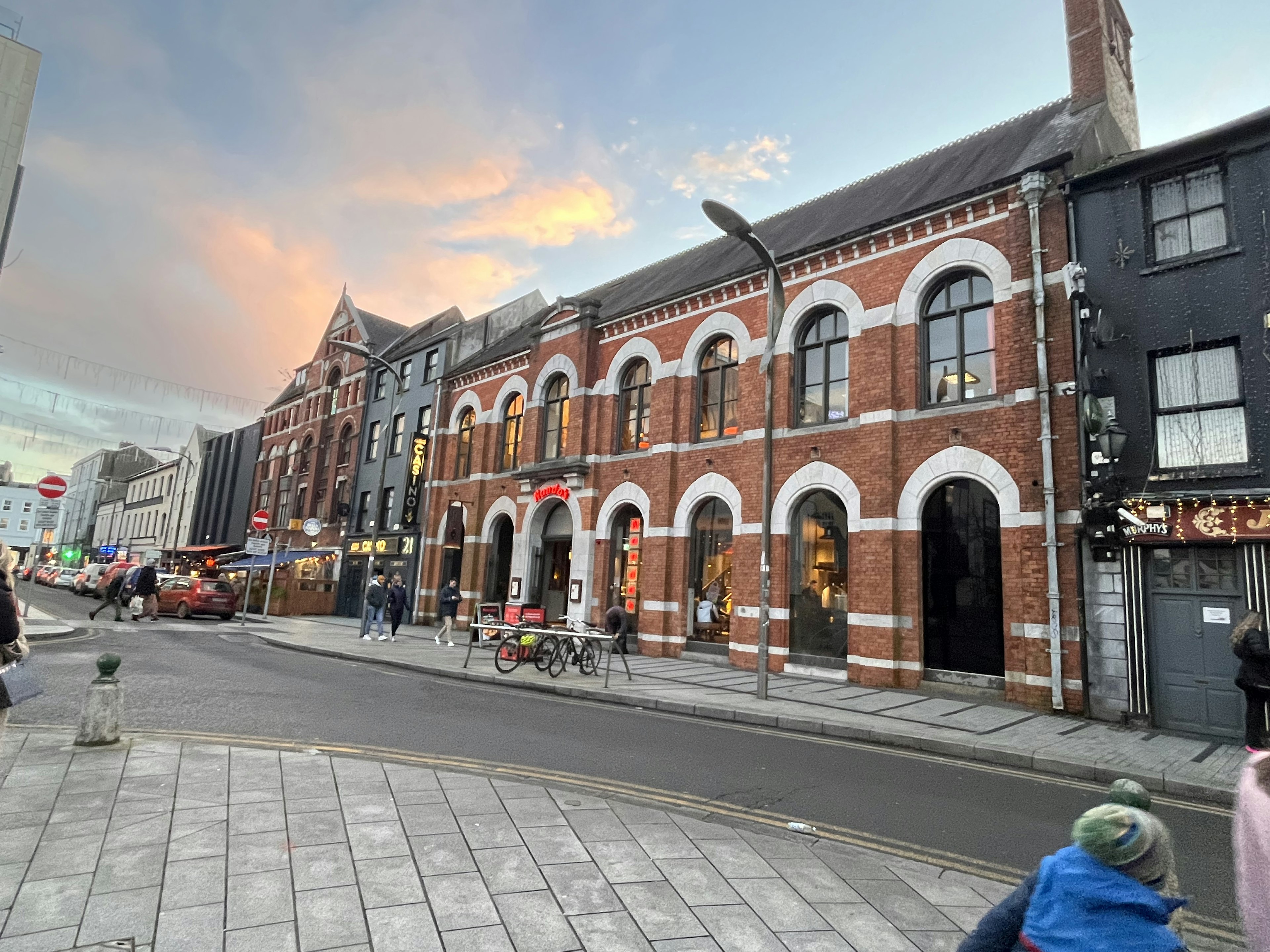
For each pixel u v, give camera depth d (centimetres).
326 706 855
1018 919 183
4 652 421
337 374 3394
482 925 336
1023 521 1084
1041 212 1138
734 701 1030
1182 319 989
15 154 1825
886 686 1196
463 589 2247
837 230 1534
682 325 1717
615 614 1374
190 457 4538
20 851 390
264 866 384
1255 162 962
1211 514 914
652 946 328
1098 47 1323
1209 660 914
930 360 1271
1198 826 585
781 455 1437
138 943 305
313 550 3109
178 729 691
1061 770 734
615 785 592
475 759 644
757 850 455
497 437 2288
